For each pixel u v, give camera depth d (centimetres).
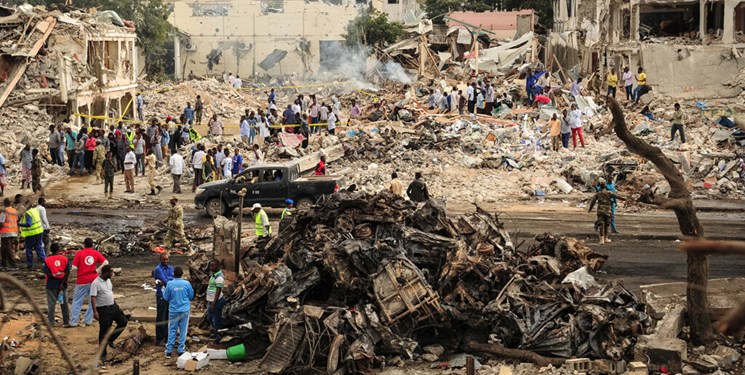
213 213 2747
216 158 3139
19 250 2323
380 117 4438
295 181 2731
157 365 1510
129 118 4734
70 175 3397
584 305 1488
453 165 3294
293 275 1594
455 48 6900
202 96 5256
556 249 1822
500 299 1509
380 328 1476
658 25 5172
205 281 1817
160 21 7175
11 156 3469
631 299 1538
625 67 4384
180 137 3753
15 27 3941
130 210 2852
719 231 2419
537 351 1459
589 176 3028
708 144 3438
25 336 1617
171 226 2333
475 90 4366
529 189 2980
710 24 4916
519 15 7144
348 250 1560
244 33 7819
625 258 2109
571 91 4388
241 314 1561
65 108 3916
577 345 1448
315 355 1461
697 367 1371
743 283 1667
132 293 1912
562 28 6906
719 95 4216
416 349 1510
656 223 2545
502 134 3634
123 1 6931
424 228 1741
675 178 1408
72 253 2262
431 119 4066
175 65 7819
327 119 4019
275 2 7806
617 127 1394
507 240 1798
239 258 1833
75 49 4006
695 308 1465
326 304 1590
